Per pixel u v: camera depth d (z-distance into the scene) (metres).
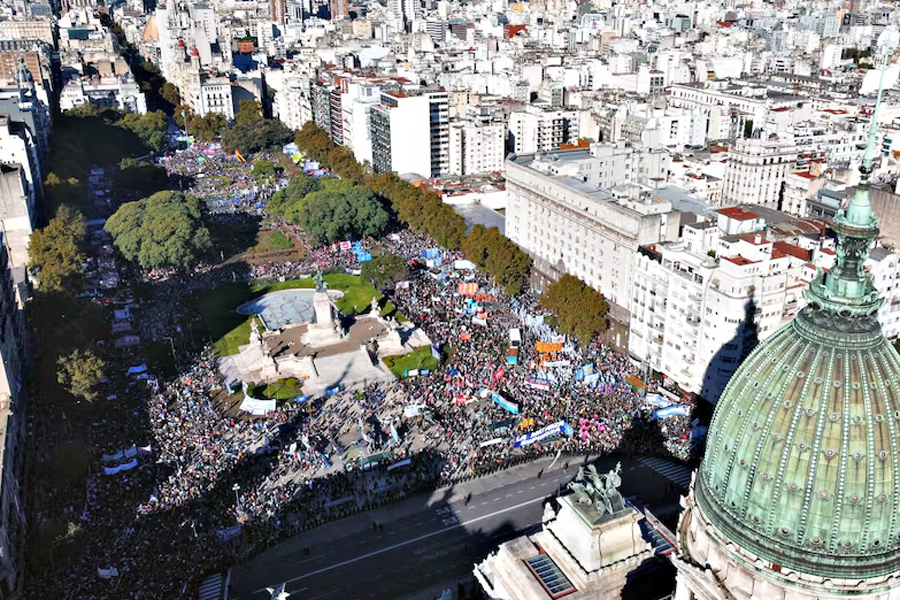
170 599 160.62
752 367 109.06
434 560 179.50
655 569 132.12
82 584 163.25
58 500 189.00
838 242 102.69
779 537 102.81
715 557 110.12
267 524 187.38
